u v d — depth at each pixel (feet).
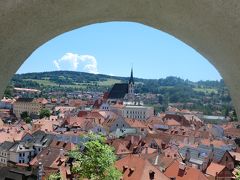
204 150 150.51
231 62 10.39
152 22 11.04
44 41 10.62
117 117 238.07
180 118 290.76
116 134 218.79
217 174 114.73
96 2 9.44
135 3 9.71
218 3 8.80
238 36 9.35
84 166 45.70
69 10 9.47
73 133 187.93
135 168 96.17
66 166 98.63
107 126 235.61
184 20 10.16
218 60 11.04
